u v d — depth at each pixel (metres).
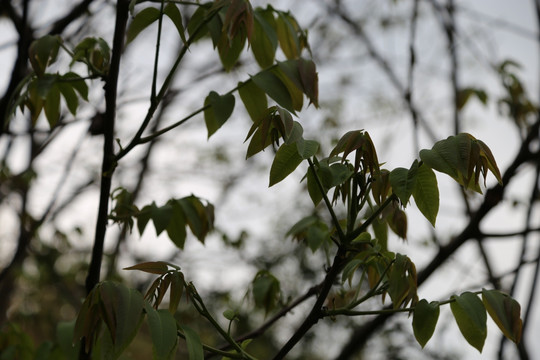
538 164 2.74
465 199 2.81
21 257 3.00
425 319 1.16
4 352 1.93
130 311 1.05
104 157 1.54
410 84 2.75
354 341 2.61
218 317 5.39
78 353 1.58
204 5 1.58
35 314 4.43
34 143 3.25
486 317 1.13
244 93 1.63
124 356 1.38
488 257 2.84
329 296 1.89
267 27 1.72
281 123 1.22
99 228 1.54
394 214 1.59
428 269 2.61
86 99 1.86
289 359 6.20
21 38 2.13
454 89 3.11
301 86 1.51
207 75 3.63
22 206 3.22
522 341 2.59
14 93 1.73
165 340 1.08
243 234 3.47
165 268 1.20
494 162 1.11
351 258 1.24
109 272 3.90
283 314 1.97
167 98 3.29
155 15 1.54
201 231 1.84
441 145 1.13
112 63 1.56
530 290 2.66
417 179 1.20
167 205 1.79
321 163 1.24
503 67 2.91
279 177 1.27
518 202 2.75
